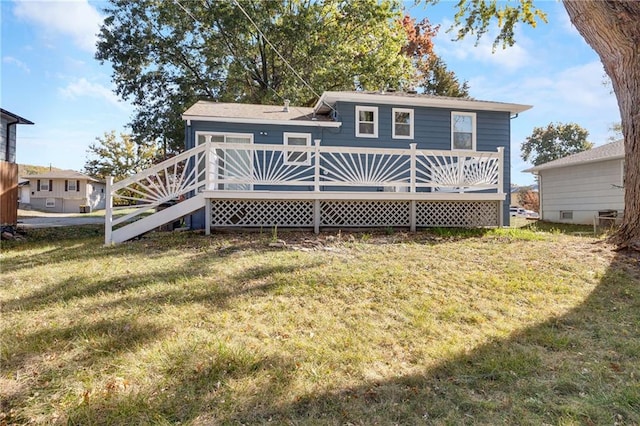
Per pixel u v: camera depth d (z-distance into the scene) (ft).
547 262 16.34
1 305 11.43
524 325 10.40
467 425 6.13
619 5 17.19
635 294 12.74
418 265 15.84
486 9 27.68
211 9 56.49
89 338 9.04
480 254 17.84
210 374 7.54
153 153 103.50
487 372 7.87
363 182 25.29
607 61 18.70
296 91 58.03
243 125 33.12
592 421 6.23
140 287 12.87
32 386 7.16
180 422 6.13
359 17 57.47
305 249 18.75
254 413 6.39
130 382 7.26
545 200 51.19
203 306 11.22
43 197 97.50
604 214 41.60
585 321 10.67
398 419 6.28
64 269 15.61
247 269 14.93
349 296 12.35
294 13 59.88
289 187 33.35
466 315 11.00
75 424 6.10
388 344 9.15
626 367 8.09
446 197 25.79
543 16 27.17
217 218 24.04
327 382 7.38
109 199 22.29
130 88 61.36
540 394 7.05
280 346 8.84
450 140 36.32
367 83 59.11
